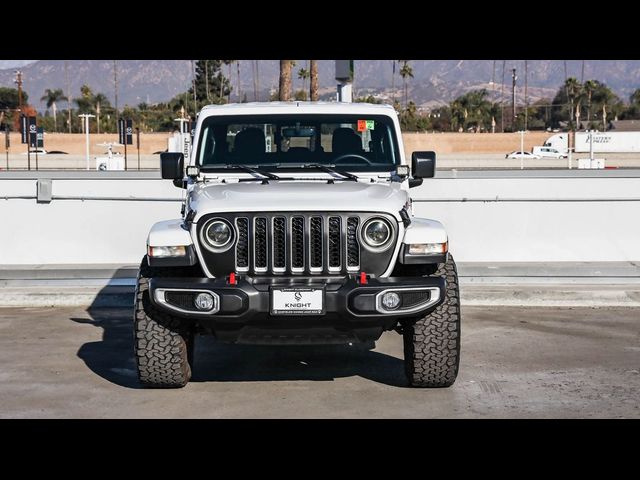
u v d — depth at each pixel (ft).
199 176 25.89
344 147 26.58
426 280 22.00
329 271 22.17
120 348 29.17
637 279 39.29
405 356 23.75
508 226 43.86
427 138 252.83
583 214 43.83
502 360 27.04
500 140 255.09
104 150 248.93
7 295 37.42
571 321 33.40
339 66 47.75
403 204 23.13
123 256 43.93
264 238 22.22
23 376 25.36
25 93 378.94
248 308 21.52
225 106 27.20
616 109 431.43
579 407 21.80
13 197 43.75
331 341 22.67
